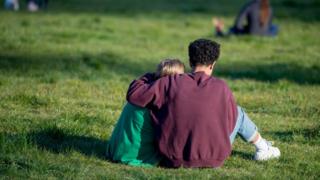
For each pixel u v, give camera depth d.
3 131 16.55
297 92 23.77
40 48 31.30
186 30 40.69
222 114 14.10
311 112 20.53
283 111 20.73
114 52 31.72
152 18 45.97
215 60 14.64
